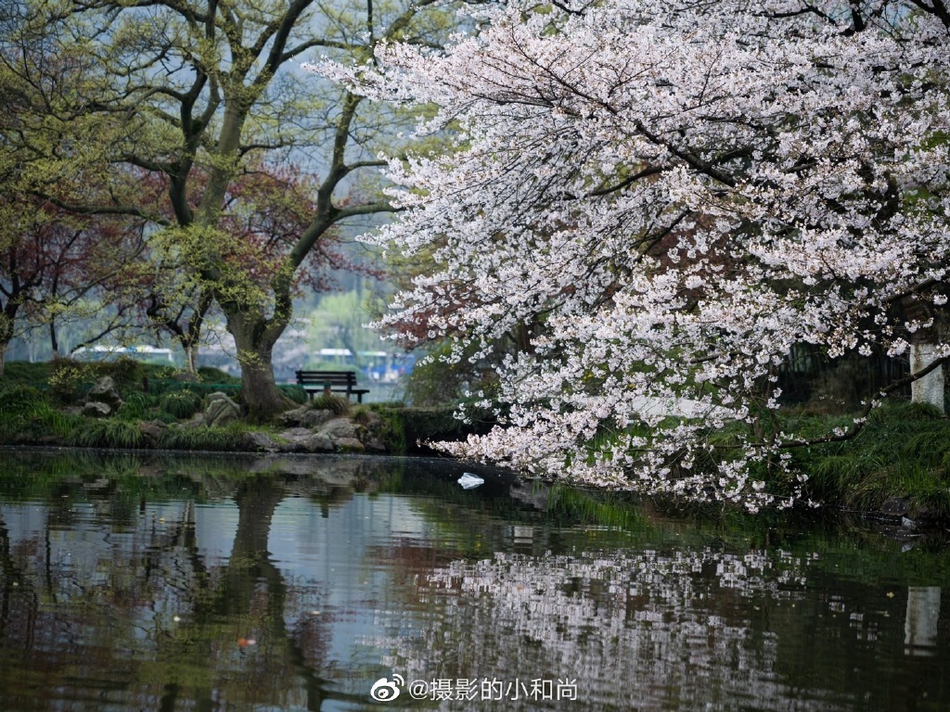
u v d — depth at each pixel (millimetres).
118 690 4965
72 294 27500
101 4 19328
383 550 8812
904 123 10164
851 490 12430
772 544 9914
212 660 5500
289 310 22938
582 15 11211
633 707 4957
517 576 7859
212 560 8070
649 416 10156
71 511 10375
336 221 23844
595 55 9047
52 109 18203
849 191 9250
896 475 12148
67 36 18656
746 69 9688
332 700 4961
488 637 6090
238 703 4867
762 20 10688
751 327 8594
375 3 22172
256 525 9938
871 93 10023
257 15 22141
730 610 6926
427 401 25031
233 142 22203
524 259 11008
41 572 7363
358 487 14141
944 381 15023
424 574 7824
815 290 10195
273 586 7223
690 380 10617
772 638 6230
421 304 11594
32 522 9547
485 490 14547
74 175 18953
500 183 10508
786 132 10078
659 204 10734
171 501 11516
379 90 10688
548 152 10336
